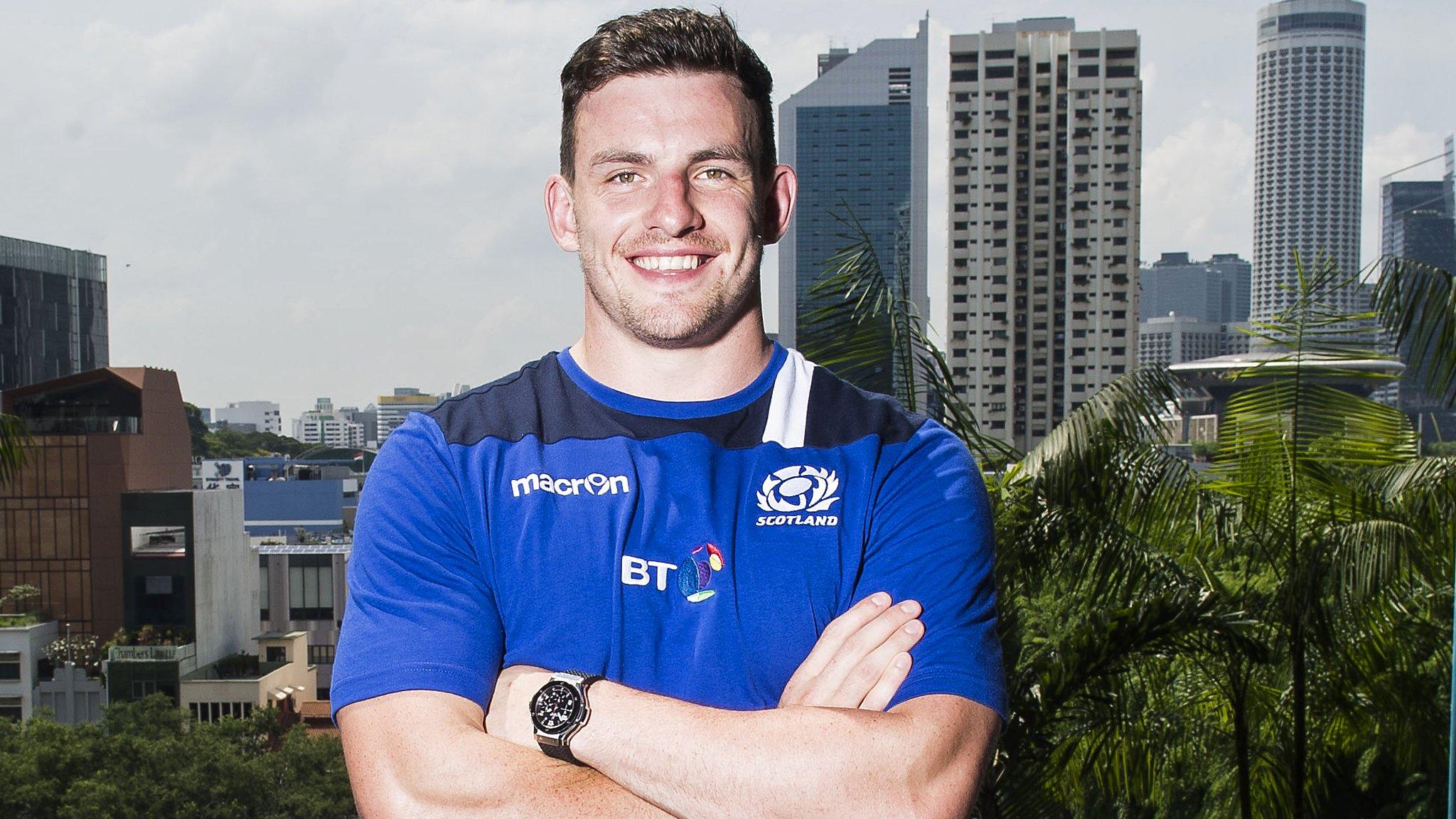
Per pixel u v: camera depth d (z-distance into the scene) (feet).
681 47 4.52
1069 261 304.30
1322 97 568.41
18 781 61.52
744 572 4.48
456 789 4.05
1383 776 35.09
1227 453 23.21
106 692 117.19
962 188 305.94
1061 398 307.99
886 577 4.61
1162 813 33.58
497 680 4.39
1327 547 21.98
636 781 4.00
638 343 4.60
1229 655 22.66
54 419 129.29
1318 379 22.45
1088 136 300.61
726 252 4.54
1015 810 20.39
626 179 4.55
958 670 4.38
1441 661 26.68
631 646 4.37
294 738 72.33
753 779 3.94
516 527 4.49
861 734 4.04
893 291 18.70
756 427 4.68
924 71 497.87
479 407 4.73
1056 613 24.53
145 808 63.46
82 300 246.68
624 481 4.49
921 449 4.84
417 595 4.42
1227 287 574.15
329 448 249.14
